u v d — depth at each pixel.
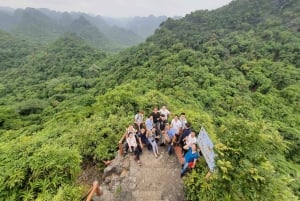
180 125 8.14
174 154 8.15
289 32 54.09
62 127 13.44
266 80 33.38
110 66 70.12
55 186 5.54
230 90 30.20
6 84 65.25
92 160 8.23
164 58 46.25
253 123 5.99
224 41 57.81
